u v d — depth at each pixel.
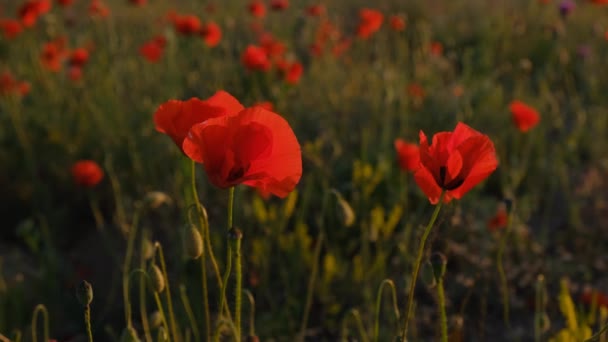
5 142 5.43
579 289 3.91
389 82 4.98
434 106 5.62
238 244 1.59
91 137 5.39
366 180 4.13
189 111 1.56
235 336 1.66
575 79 7.11
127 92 6.17
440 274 1.75
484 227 4.13
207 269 3.46
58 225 4.76
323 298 3.62
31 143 5.41
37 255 4.56
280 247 3.78
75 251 4.59
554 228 4.67
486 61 7.29
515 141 5.31
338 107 5.57
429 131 5.26
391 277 3.73
